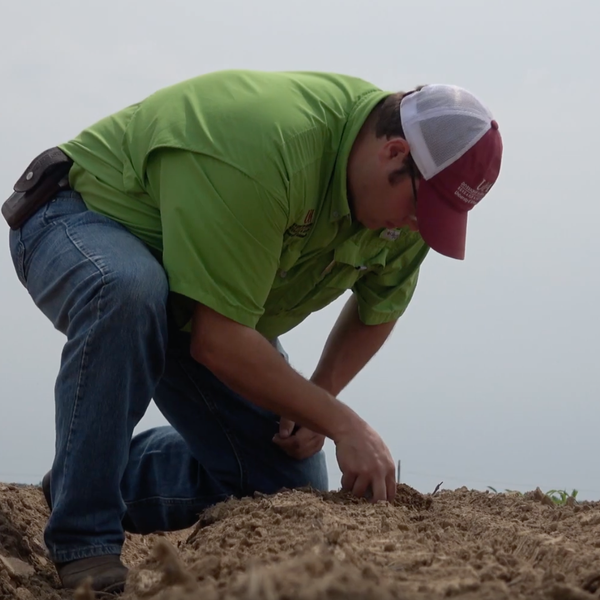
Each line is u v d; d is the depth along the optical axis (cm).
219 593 206
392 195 346
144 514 441
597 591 228
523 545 281
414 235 411
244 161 322
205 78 356
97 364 308
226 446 424
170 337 389
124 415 312
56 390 316
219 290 328
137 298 310
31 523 413
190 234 325
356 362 444
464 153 337
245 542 280
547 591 219
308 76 366
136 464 443
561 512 349
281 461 429
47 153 366
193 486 436
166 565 238
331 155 343
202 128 331
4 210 370
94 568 303
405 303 439
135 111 367
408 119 338
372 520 309
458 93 348
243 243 325
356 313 448
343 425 356
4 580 324
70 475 306
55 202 358
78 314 313
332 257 379
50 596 299
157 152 339
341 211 349
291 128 329
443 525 324
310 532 279
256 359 338
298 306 399
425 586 216
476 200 349
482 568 239
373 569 223
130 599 240
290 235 346
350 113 349
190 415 420
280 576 203
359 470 352
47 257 340
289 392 346
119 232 342
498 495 418
